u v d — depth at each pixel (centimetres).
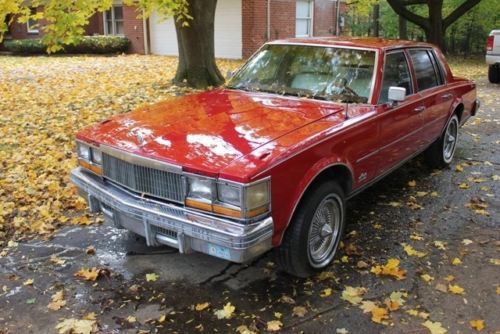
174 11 841
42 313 326
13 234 441
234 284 360
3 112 879
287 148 325
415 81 511
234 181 291
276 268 382
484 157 673
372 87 436
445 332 305
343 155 377
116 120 409
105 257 400
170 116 398
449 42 2372
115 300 340
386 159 455
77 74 1383
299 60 480
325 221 377
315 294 346
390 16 2464
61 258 398
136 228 348
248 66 512
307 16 2162
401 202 513
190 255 402
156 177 327
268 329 308
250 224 297
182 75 1149
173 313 325
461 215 480
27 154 652
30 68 1541
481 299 340
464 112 652
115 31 2417
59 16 657
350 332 305
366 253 404
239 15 1966
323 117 389
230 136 345
